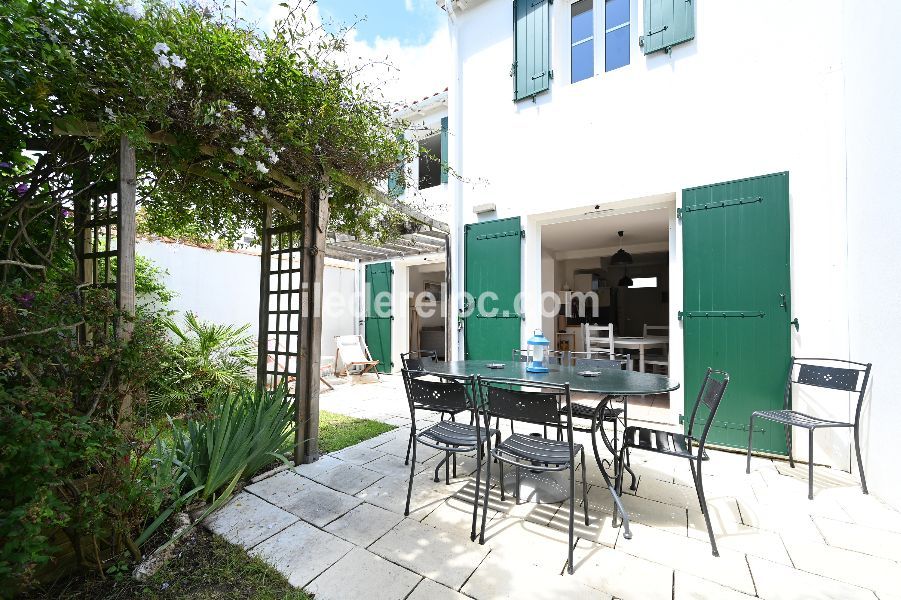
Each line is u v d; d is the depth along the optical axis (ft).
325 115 8.21
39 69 5.29
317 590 5.43
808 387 10.30
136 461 5.98
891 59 7.88
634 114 13.06
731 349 11.28
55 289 5.46
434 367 10.61
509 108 15.87
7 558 4.17
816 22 10.25
